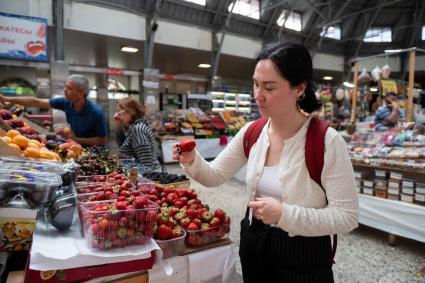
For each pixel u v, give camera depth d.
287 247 1.05
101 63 9.38
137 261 0.98
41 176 1.12
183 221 1.29
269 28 9.65
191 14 8.05
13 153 1.54
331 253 1.09
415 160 2.97
